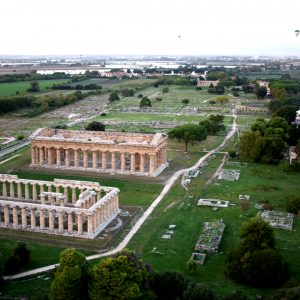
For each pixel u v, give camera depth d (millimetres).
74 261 74938
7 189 145125
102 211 112562
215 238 103688
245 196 134500
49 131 175125
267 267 83500
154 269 89688
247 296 79688
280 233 108000
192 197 134000
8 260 89312
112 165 162250
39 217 119500
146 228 111688
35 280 85938
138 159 167000
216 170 164875
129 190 142000
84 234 107188
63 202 119125
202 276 87438
